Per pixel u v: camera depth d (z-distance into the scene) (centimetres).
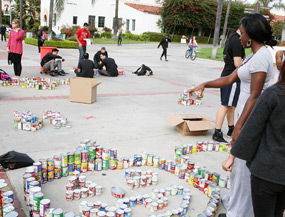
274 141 202
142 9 4147
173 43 3884
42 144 486
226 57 517
